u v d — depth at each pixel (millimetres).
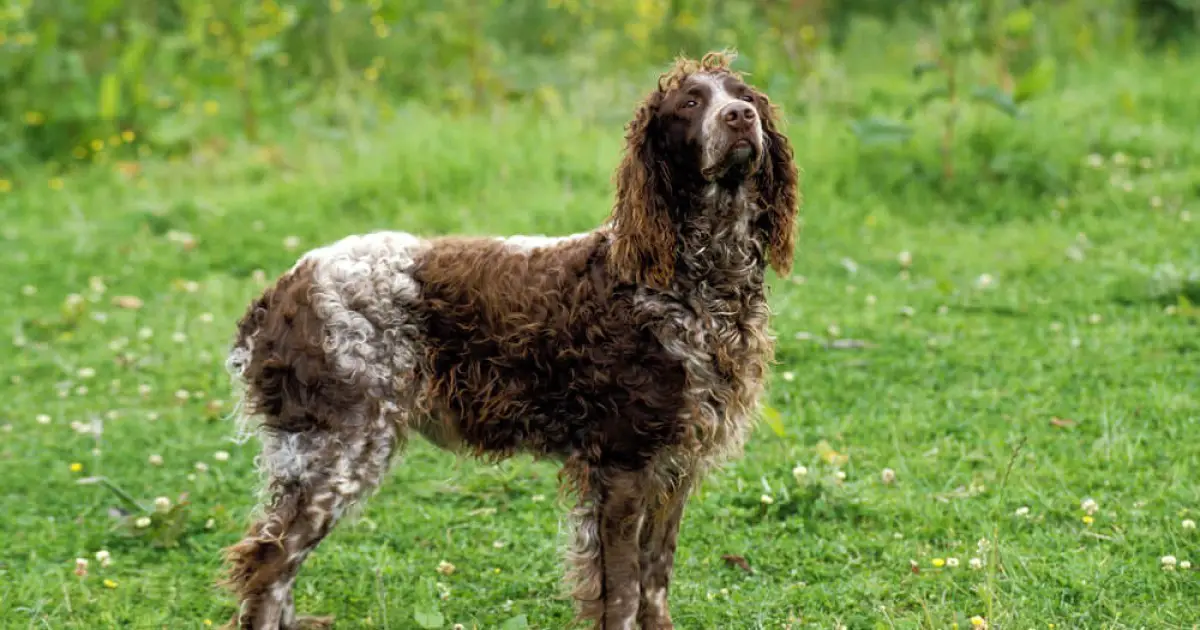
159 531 5324
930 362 6836
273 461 4309
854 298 7852
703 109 4086
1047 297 7707
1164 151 9984
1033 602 4523
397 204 9586
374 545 5246
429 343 4301
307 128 11172
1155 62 13039
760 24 12688
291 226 9336
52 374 7141
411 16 12805
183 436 6340
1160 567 4723
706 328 4156
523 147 10383
